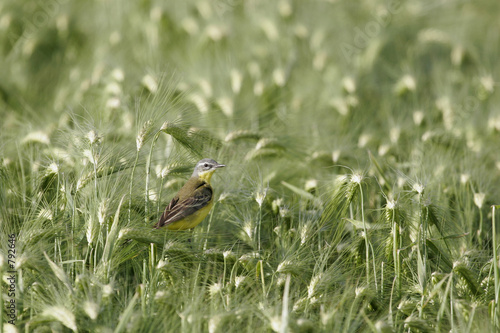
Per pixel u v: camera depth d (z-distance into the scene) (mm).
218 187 11570
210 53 19656
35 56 19781
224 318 7168
